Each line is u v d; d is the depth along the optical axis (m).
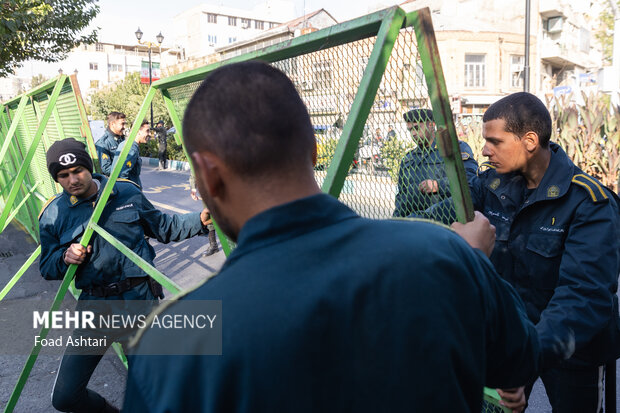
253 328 0.62
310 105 1.29
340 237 0.70
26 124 5.14
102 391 3.09
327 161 1.25
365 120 1.02
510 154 1.55
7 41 10.51
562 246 1.52
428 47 0.92
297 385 0.62
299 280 0.65
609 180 7.81
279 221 0.69
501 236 1.69
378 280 0.66
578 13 35.97
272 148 0.69
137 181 5.12
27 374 2.30
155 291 2.38
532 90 31.58
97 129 14.63
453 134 0.96
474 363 0.72
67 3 11.62
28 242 6.71
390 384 0.65
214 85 0.72
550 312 1.38
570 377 1.62
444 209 1.13
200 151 0.72
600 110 8.06
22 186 5.96
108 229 2.29
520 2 31.14
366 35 1.08
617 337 1.55
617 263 1.40
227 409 0.62
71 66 78.94
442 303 0.68
